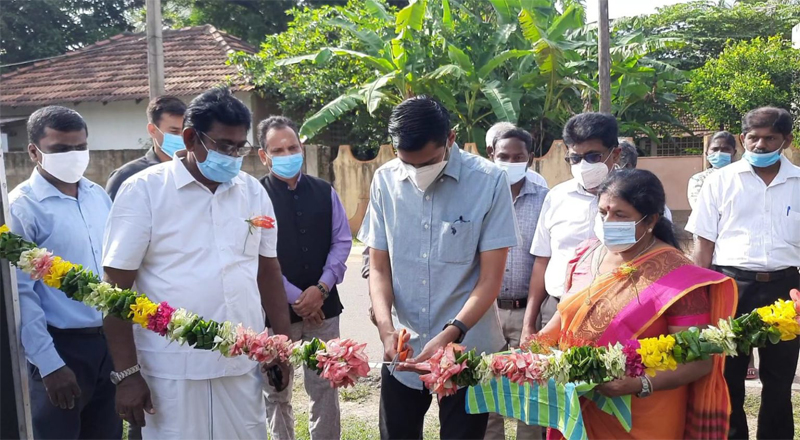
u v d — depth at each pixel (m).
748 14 17.05
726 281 2.54
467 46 13.70
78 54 18.09
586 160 3.56
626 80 13.73
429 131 2.71
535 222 4.02
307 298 3.84
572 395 2.52
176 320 2.50
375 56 13.98
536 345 2.71
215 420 2.80
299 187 4.05
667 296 2.52
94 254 3.43
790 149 11.64
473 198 2.91
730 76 13.09
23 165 14.20
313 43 14.98
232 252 2.81
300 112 15.63
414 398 3.04
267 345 2.55
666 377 2.52
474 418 2.97
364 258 4.23
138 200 2.69
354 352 2.52
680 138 17.34
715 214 4.15
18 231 3.21
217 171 2.71
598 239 3.00
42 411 3.28
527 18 12.30
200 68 16.58
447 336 2.72
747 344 2.31
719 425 2.64
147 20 9.43
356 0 15.63
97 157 13.85
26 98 16.08
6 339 2.96
